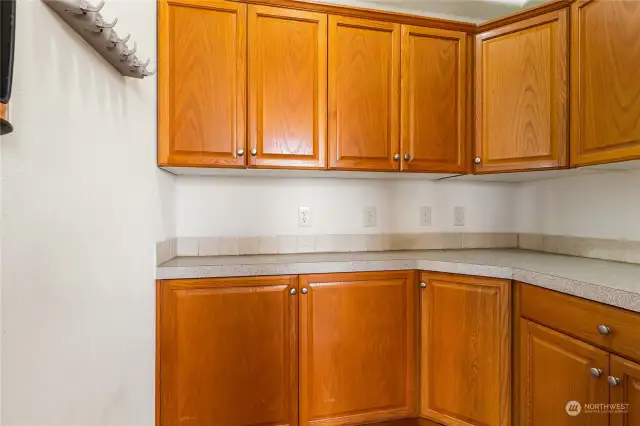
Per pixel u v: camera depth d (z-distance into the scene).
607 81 1.45
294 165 1.74
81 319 0.88
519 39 1.80
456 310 1.70
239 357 1.56
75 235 0.85
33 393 0.68
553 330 1.37
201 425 1.53
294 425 1.62
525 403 1.51
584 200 1.93
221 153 1.65
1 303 0.60
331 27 1.77
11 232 0.62
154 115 1.53
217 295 1.54
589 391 1.21
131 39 1.25
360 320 1.70
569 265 1.62
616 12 1.41
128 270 1.20
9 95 0.54
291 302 1.62
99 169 0.99
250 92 1.68
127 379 1.19
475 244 2.33
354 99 1.80
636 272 1.43
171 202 1.83
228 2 1.65
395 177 2.13
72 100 0.84
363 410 1.71
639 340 1.05
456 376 1.69
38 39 0.71
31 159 0.68
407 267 1.77
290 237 2.07
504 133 1.84
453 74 1.92
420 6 2.19
